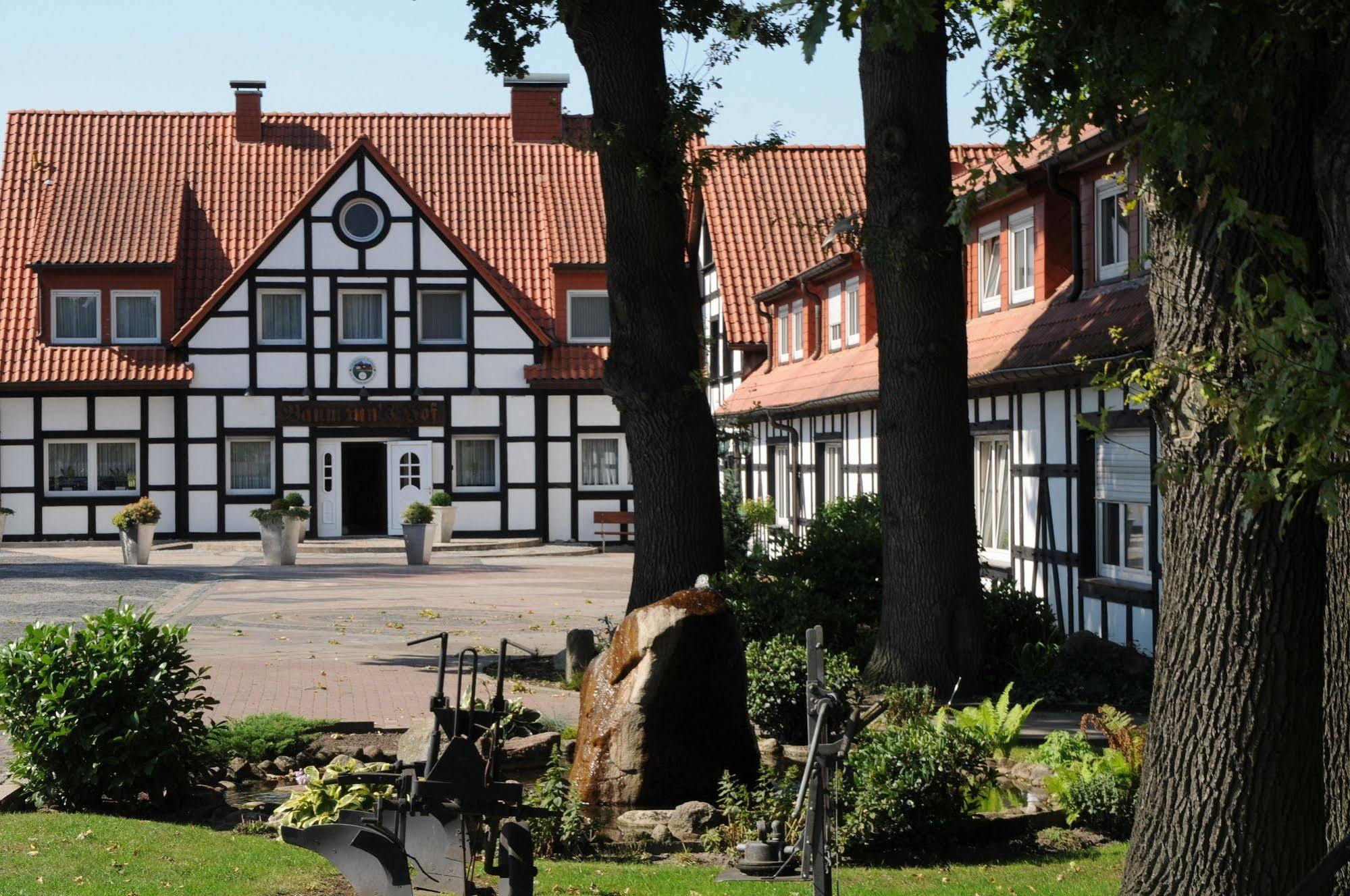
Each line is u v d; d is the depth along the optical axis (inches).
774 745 428.5
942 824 324.2
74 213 1491.1
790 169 1459.2
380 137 1642.5
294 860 293.0
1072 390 629.0
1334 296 191.0
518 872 222.5
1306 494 195.5
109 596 903.1
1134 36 182.1
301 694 521.0
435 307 1493.6
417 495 1486.2
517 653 650.2
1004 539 719.7
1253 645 211.0
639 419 600.1
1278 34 181.5
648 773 362.9
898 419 519.5
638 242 597.9
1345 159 189.6
